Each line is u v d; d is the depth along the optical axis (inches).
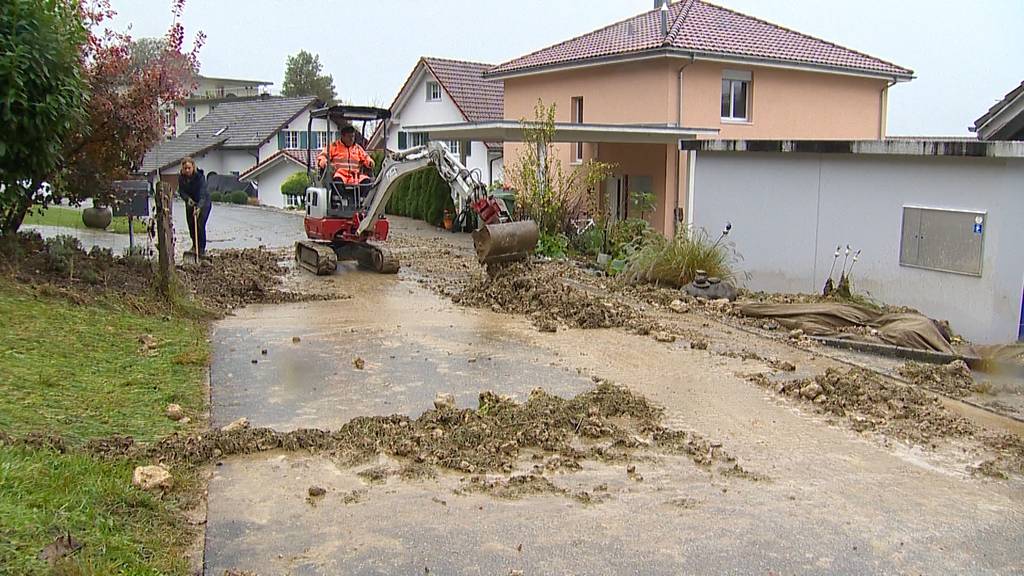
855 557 186.7
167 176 1796.3
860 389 307.7
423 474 225.0
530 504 208.5
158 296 414.3
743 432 266.8
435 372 326.6
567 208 725.9
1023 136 542.9
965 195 424.8
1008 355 365.7
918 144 435.5
